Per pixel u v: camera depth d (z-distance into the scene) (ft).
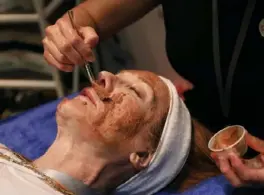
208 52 4.98
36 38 7.22
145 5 5.28
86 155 4.46
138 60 7.91
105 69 8.27
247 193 4.61
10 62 7.29
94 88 4.53
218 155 4.02
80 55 4.47
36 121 5.83
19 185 4.01
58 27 4.51
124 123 4.40
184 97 5.66
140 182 4.73
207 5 4.80
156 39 7.30
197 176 4.87
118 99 4.46
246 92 4.88
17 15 6.89
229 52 4.80
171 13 5.12
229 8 4.66
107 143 4.41
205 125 5.43
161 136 4.60
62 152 4.49
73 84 7.68
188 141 4.74
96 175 4.49
